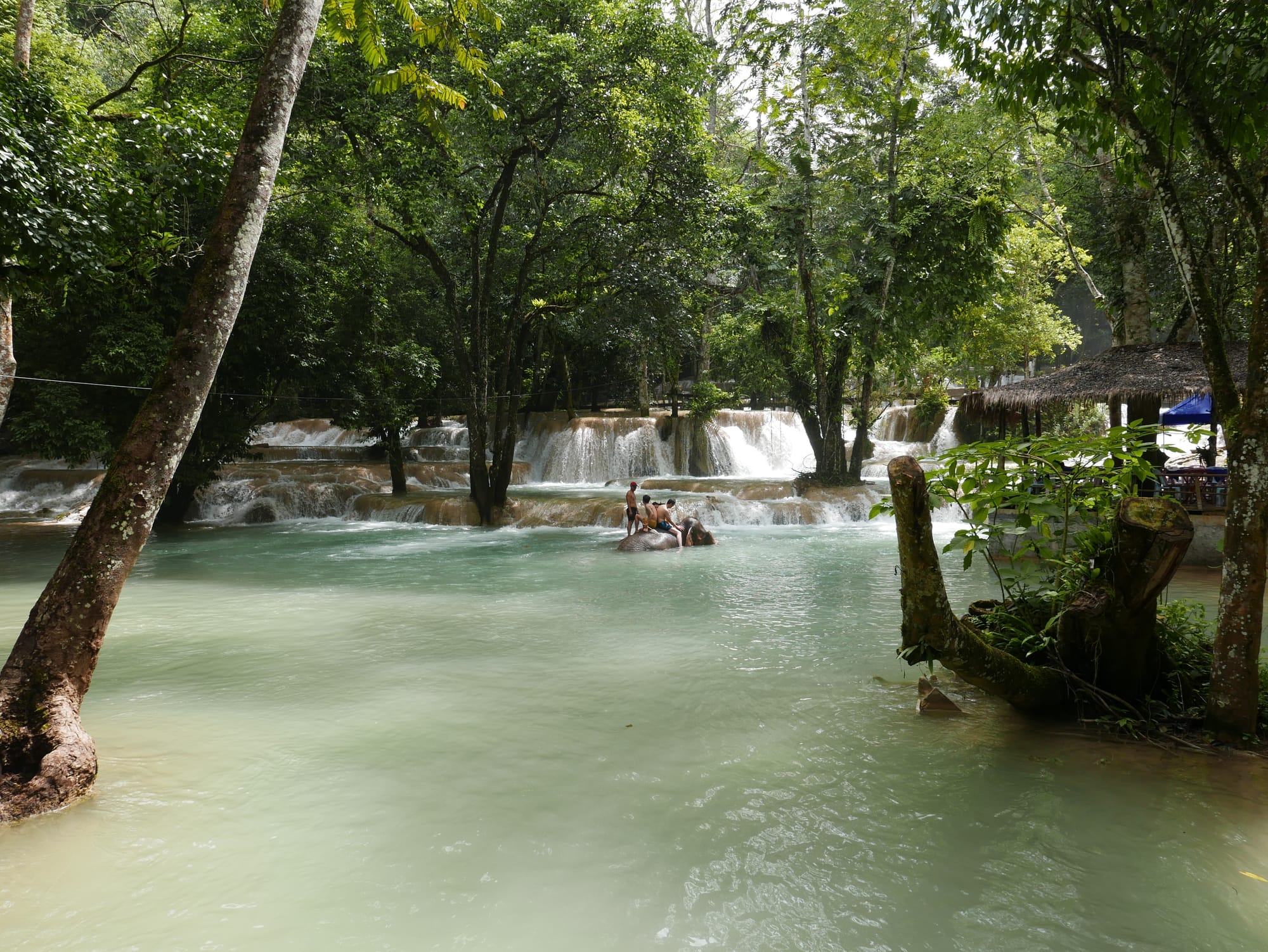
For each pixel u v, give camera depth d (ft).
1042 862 12.12
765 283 81.82
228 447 65.87
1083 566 18.03
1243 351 41.47
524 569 45.62
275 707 20.62
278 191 62.03
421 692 21.77
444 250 81.82
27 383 56.85
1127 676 17.83
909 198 70.90
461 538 60.59
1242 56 17.88
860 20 64.28
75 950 10.12
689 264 66.18
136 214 35.65
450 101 26.27
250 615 33.09
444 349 101.86
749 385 90.68
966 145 65.92
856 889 11.48
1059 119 22.63
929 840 12.89
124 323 53.98
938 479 19.36
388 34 52.60
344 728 18.90
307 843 13.12
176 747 17.69
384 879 11.94
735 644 26.89
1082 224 80.33
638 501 69.62
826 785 15.15
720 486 81.00
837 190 72.95
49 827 13.69
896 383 109.19
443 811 14.28
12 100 27.12
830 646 26.45
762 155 74.74
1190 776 14.99
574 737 18.06
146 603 35.76
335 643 27.94
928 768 15.85
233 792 15.19
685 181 61.05
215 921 10.81
